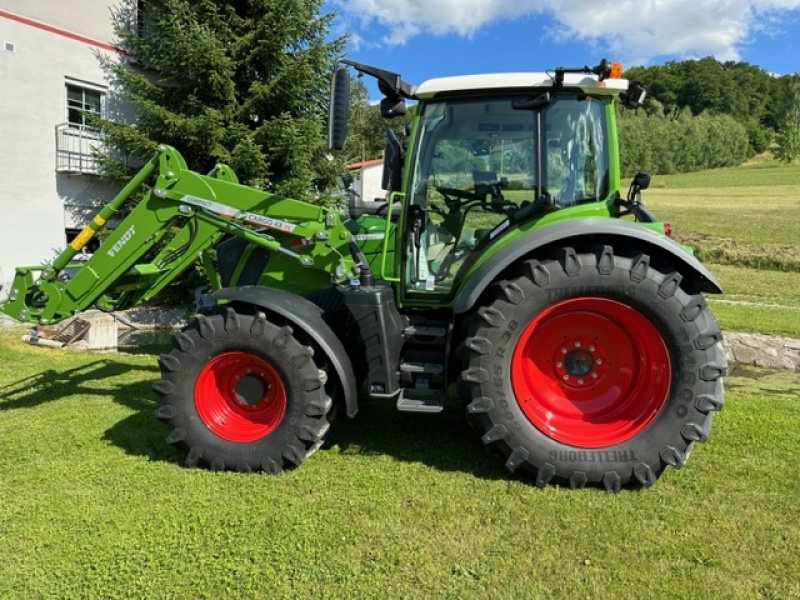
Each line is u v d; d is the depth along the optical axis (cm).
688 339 324
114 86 1151
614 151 377
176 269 470
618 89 362
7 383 559
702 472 351
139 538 285
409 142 388
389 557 270
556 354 353
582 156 377
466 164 386
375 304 350
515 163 381
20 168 1029
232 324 354
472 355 337
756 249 1442
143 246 422
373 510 309
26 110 1030
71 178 1102
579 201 377
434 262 392
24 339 766
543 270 331
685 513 306
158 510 311
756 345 693
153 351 746
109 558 269
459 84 370
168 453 387
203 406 364
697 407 326
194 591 249
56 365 632
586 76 362
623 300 329
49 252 1080
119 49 1153
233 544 280
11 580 255
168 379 362
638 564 265
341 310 396
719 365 325
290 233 392
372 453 383
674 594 246
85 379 573
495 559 268
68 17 1076
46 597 245
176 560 268
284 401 353
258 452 353
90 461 374
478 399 337
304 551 274
